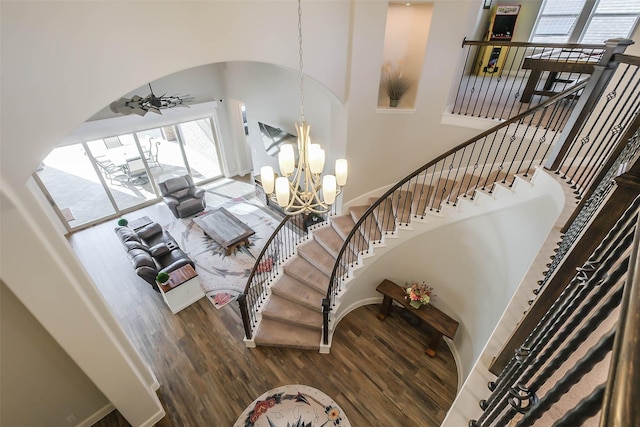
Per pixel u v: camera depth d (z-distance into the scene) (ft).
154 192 25.30
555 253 8.15
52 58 6.82
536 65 14.99
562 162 10.43
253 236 21.30
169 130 24.85
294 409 12.05
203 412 11.74
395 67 16.34
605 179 7.34
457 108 16.42
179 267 16.01
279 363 13.60
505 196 11.93
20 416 9.27
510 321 7.43
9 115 6.51
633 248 1.88
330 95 14.20
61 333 7.70
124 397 9.87
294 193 9.01
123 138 23.06
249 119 23.98
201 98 24.59
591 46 11.43
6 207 5.94
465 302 14.90
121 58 7.82
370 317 16.74
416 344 15.33
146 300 16.35
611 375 1.44
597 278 3.25
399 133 16.60
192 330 14.80
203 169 28.02
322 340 14.15
